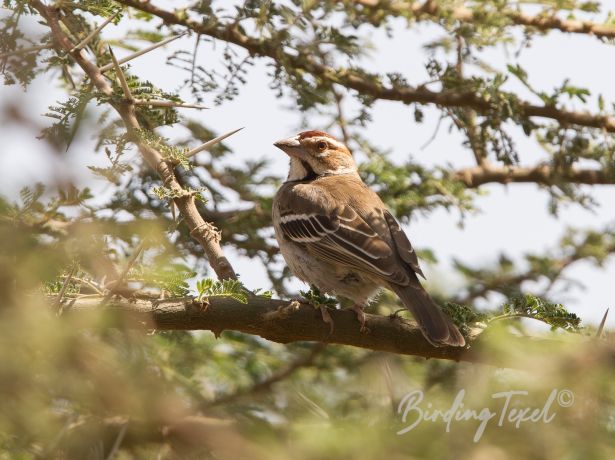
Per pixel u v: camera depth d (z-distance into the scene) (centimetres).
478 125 1221
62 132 714
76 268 634
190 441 462
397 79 1178
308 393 813
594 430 438
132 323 491
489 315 891
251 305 841
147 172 1117
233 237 1305
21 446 468
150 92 990
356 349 1127
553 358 488
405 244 1170
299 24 1067
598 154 1250
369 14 1108
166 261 565
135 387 457
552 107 1188
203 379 1069
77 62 926
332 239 1159
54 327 394
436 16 1112
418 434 421
